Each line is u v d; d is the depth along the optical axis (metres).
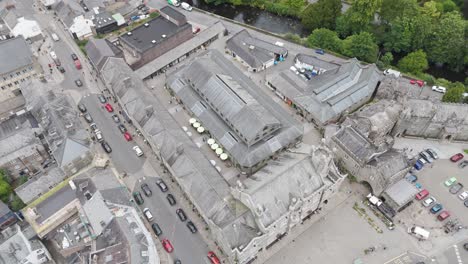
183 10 198.88
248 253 104.94
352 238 115.94
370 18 178.25
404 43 171.00
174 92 151.50
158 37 169.25
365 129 131.38
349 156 125.19
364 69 156.75
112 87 147.38
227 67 157.50
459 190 126.44
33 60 157.75
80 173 120.00
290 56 174.38
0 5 186.88
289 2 196.00
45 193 121.25
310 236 116.38
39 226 110.44
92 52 159.88
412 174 130.00
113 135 142.88
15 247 102.69
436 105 134.00
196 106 144.25
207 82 143.25
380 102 141.62
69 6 182.25
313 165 111.19
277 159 123.38
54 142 125.12
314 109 142.88
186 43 172.12
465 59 165.75
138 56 165.75
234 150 130.38
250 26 190.12
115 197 110.75
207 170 119.12
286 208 105.75
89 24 177.88
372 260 111.56
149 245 101.44
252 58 164.00
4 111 150.00
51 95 138.62
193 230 117.19
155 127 130.75
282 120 138.00
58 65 166.38
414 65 164.12
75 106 150.50
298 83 153.00
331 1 181.50
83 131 130.75
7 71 147.00
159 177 130.50
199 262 111.81
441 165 133.00
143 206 123.56
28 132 127.75
